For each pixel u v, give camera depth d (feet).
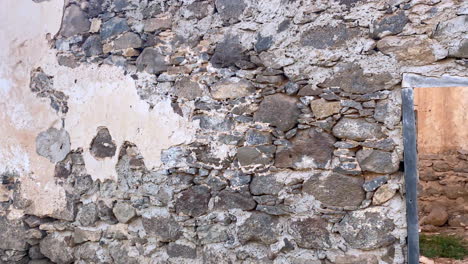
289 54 7.69
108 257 9.37
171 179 8.73
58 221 10.03
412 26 6.86
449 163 16.76
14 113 10.48
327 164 7.47
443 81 6.71
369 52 7.14
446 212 16.40
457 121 16.69
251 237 8.04
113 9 9.36
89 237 9.59
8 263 10.46
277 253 7.85
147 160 8.96
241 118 8.09
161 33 8.83
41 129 10.17
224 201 8.25
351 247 7.32
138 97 9.05
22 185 10.38
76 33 9.78
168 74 8.76
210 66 8.38
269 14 7.84
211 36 8.36
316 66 7.51
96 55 9.54
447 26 6.66
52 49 10.05
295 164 7.69
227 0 8.19
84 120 9.68
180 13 8.64
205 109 8.41
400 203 7.04
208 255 8.37
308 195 7.62
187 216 8.55
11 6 10.56
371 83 7.14
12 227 10.42
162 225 8.79
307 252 7.66
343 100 7.33
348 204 7.33
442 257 13.01
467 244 13.94
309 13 7.53
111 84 9.36
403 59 6.93
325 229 7.49
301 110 7.64
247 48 8.03
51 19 10.06
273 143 7.86
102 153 9.46
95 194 9.55
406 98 6.91
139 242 9.05
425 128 17.25
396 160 7.02
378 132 7.12
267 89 7.90
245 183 8.07
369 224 7.19
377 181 7.15
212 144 8.35
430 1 6.75
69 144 9.84
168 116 8.74
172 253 8.72
